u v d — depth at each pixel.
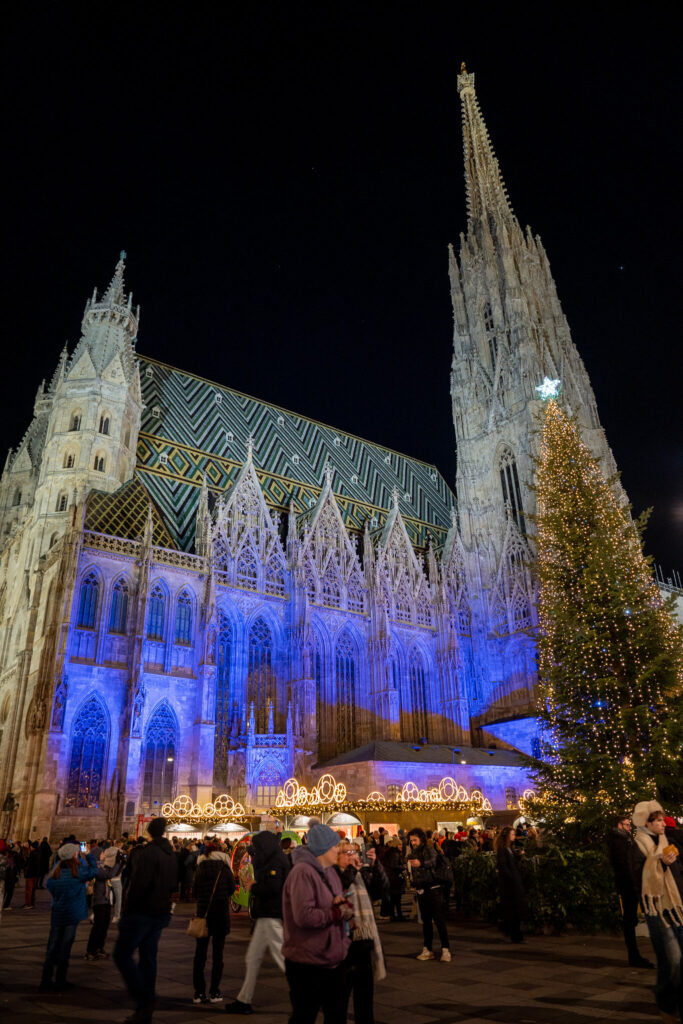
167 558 67.81
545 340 100.50
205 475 78.00
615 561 38.19
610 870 23.66
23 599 70.00
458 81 128.62
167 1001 14.98
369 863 25.33
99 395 75.69
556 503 42.28
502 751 78.00
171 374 93.44
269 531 78.69
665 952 12.52
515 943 21.61
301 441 101.38
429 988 15.74
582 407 95.31
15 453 89.69
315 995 8.85
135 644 61.88
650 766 32.06
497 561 93.31
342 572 82.25
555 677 37.56
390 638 83.19
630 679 35.69
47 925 27.38
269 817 54.59
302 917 8.86
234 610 71.75
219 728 67.06
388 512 100.75
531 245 108.94
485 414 101.25
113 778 58.28
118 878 26.98
